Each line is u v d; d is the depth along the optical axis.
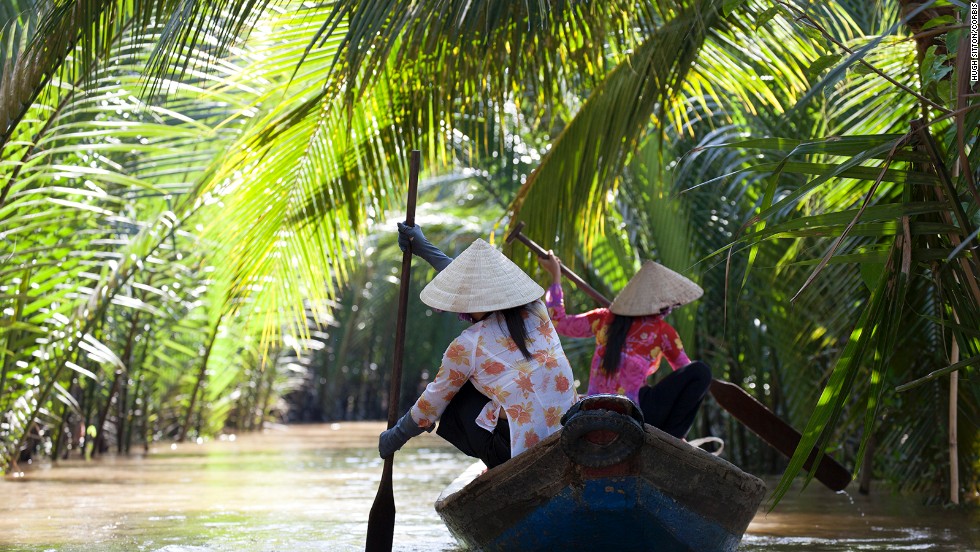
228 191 8.41
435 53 6.61
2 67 7.09
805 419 9.50
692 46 6.54
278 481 9.52
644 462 4.25
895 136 4.09
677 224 9.69
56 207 8.87
